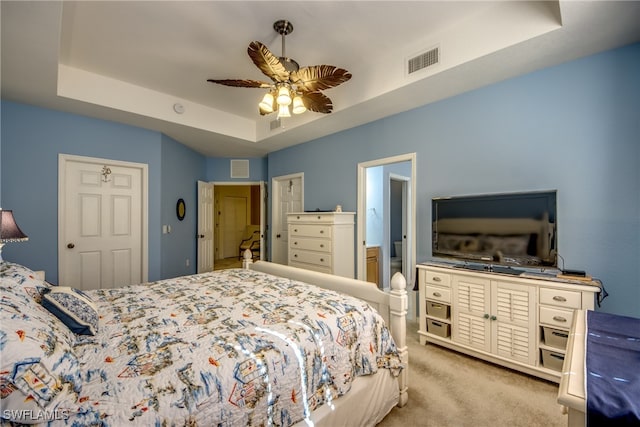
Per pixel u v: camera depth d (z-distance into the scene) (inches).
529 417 72.1
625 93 85.4
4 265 62.1
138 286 90.8
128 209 159.0
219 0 83.6
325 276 94.3
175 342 51.3
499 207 99.5
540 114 99.5
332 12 89.5
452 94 118.9
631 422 24.7
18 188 126.5
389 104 129.1
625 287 85.0
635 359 35.5
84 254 145.2
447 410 74.7
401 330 74.0
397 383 74.6
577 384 30.3
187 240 207.6
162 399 38.2
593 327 46.6
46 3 68.3
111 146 151.3
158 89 144.2
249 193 354.9
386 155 144.9
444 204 114.9
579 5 70.0
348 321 64.7
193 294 81.3
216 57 114.6
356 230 160.4
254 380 45.8
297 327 58.0
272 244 219.1
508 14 86.4
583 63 92.0
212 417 40.4
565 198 94.6
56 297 53.9
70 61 117.6
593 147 90.0
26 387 32.2
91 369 43.0
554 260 88.1
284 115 95.3
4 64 95.4
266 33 99.5
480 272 98.3
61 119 136.9
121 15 89.5
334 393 57.2
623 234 85.4
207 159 241.4
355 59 118.0
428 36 102.7
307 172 190.5
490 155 110.3
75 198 142.7
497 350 94.1
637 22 75.2
